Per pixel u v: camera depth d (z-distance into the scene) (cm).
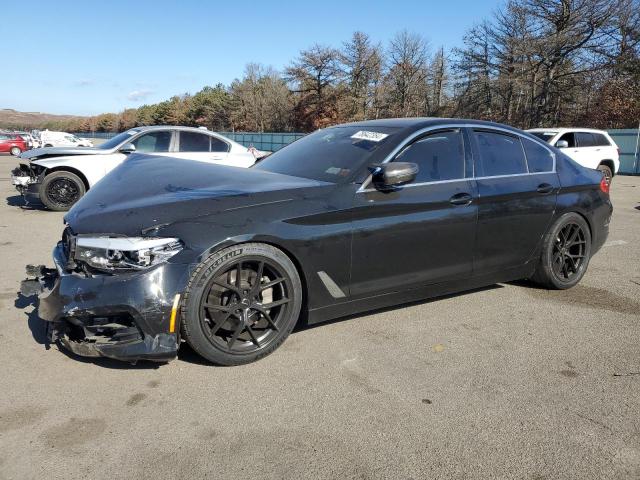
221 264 283
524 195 406
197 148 966
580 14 3562
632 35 3481
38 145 3516
